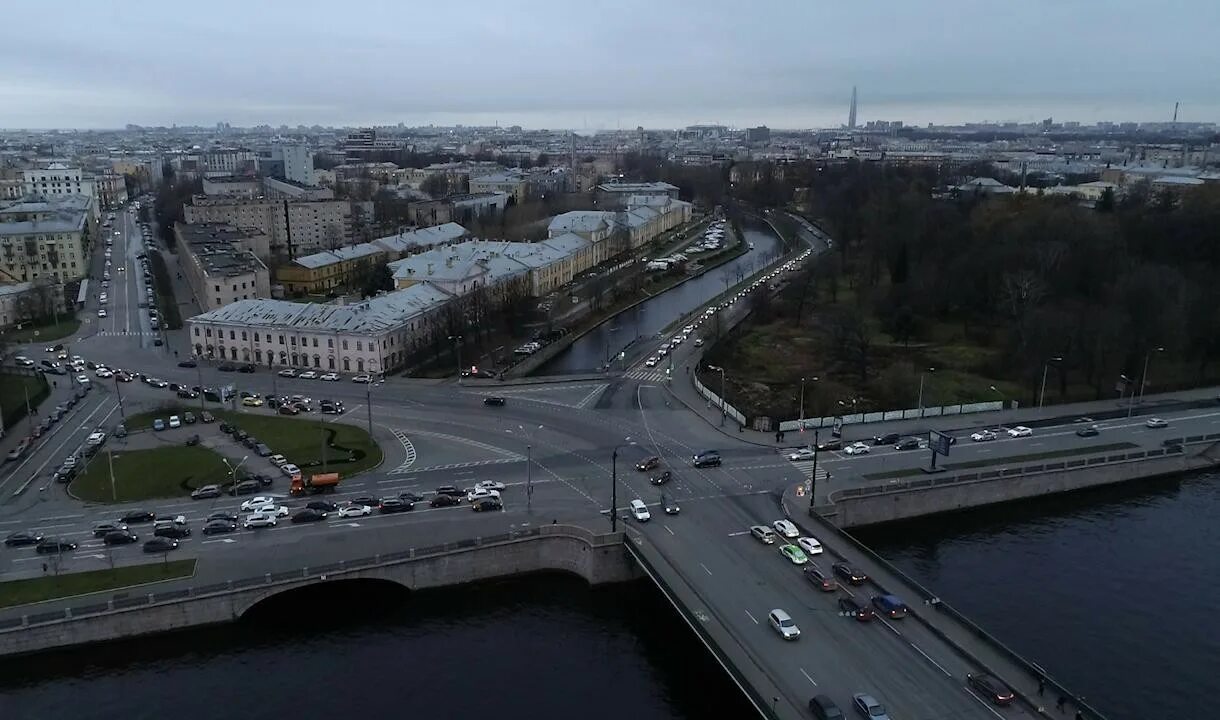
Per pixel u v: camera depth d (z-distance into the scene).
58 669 130.12
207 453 193.75
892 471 184.00
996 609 145.12
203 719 119.94
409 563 147.25
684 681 129.38
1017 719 102.88
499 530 156.75
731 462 189.62
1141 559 162.50
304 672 130.75
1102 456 192.12
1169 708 121.19
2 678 127.69
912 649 118.12
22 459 192.00
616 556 152.12
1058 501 187.25
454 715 121.06
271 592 139.88
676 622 143.88
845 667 113.56
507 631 141.75
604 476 181.25
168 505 167.62
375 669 131.62
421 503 168.12
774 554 145.88
